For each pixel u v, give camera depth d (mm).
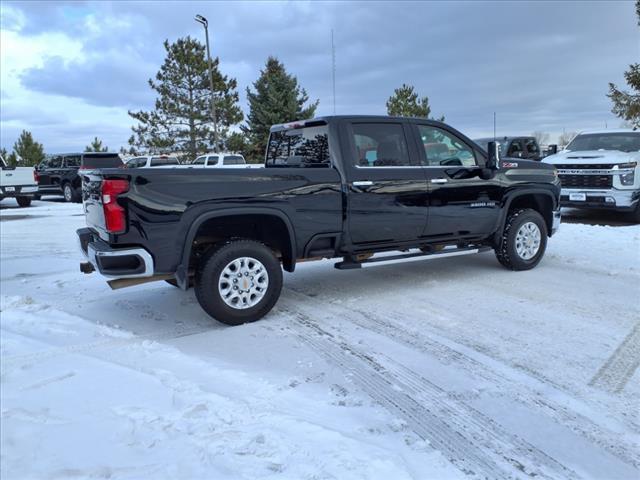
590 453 2738
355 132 5375
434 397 3350
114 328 4828
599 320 4766
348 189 5215
